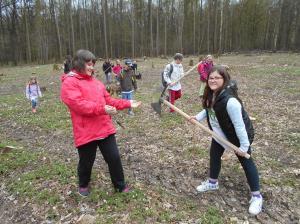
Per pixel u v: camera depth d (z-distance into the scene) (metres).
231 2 52.91
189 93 13.25
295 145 6.48
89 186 4.82
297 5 49.28
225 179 5.05
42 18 47.38
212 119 4.13
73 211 4.28
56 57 47.72
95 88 4.00
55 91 15.30
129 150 6.48
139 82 17.45
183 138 7.13
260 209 4.18
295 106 10.01
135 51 55.56
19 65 41.66
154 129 7.91
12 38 46.84
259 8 50.59
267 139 6.92
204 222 3.93
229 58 34.28
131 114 9.39
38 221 4.19
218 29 54.50
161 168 5.56
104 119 4.07
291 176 5.14
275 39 46.94
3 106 12.07
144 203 4.34
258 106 10.23
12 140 7.61
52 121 9.09
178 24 55.72
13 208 4.54
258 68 21.78
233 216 4.11
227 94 3.78
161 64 30.11
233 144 4.05
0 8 45.44
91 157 4.22
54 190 4.76
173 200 4.45
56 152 6.55
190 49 55.56
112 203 4.34
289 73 18.02
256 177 4.14
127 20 55.84
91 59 3.88
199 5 54.88
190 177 5.20
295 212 4.21
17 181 5.17
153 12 56.97
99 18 55.22
